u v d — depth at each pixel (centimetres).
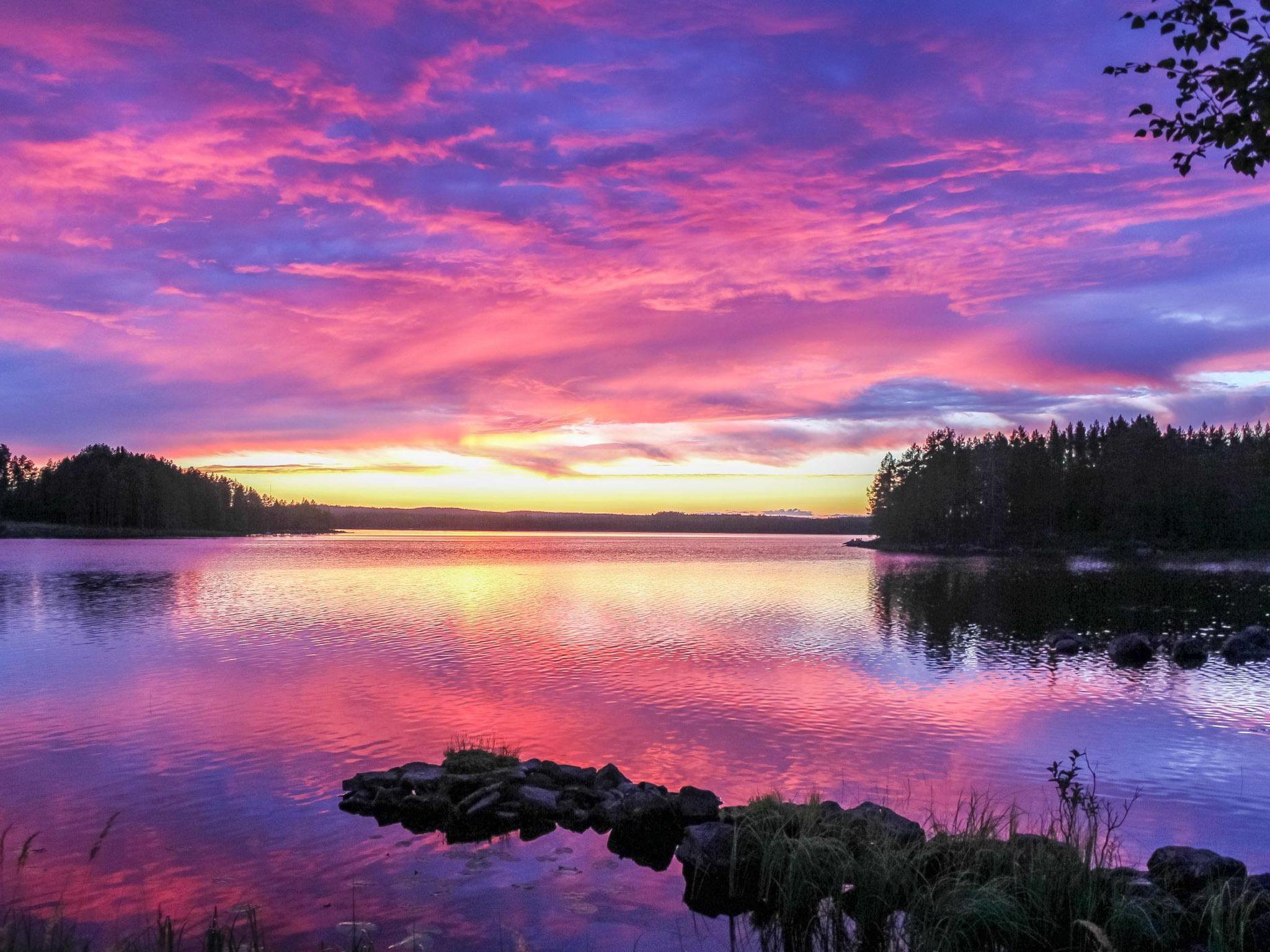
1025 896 863
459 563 9838
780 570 8744
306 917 886
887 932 870
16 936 784
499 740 1672
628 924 891
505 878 1003
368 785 1296
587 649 2942
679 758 1561
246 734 1678
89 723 1769
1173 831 1183
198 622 3678
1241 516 11356
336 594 5241
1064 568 8744
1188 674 2534
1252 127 646
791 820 1077
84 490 19588
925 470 15950
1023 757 1576
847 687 2261
